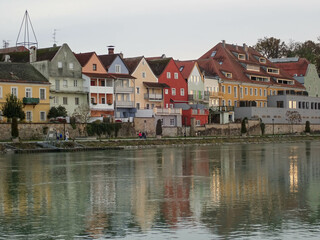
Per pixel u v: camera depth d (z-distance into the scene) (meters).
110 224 32.53
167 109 122.31
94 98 115.19
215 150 93.44
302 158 76.44
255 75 164.25
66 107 111.06
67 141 91.94
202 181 50.53
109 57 123.00
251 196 41.41
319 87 199.50
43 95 106.31
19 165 65.75
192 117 127.94
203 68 153.38
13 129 87.19
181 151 90.38
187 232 30.55
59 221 33.38
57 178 53.50
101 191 44.72
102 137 104.00
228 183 48.97
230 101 152.62
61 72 110.62
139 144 98.50
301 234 30.02
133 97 123.44
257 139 123.12
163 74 131.00
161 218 33.88
